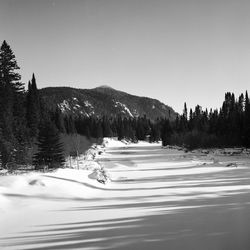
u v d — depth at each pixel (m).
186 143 84.06
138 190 17.67
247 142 65.06
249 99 73.81
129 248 7.48
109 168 35.66
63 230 9.05
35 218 10.50
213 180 22.38
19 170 29.14
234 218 10.30
